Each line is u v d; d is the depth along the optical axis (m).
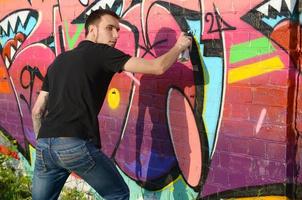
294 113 3.78
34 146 6.16
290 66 3.72
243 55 3.98
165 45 4.54
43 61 5.92
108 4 5.07
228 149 4.13
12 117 6.53
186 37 4.02
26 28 6.16
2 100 6.70
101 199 5.25
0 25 6.62
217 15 4.13
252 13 3.90
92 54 3.90
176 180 4.57
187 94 4.42
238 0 3.98
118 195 3.96
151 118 4.76
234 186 4.11
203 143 4.32
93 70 3.87
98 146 3.92
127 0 4.88
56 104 3.91
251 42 3.92
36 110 4.20
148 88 4.77
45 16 5.84
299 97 3.78
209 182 4.30
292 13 3.69
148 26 4.69
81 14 5.34
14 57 6.40
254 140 3.95
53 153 3.84
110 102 5.18
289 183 3.79
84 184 5.49
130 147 5.01
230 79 4.08
